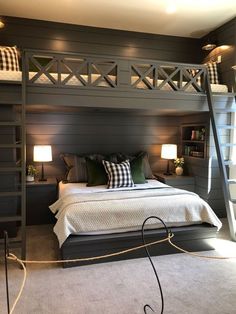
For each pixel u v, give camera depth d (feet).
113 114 15.06
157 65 11.63
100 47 14.62
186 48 15.93
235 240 10.65
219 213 13.79
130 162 13.16
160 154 16.01
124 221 9.09
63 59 10.45
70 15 13.07
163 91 11.72
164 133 15.99
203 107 12.39
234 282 7.73
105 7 12.17
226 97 12.80
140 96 11.42
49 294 7.11
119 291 7.26
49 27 13.83
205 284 7.62
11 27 13.32
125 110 13.00
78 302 6.79
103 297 7.00
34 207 12.71
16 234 11.03
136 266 8.64
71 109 12.62
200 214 9.87
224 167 11.49
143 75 11.45
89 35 14.42
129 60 11.21
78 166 13.39
